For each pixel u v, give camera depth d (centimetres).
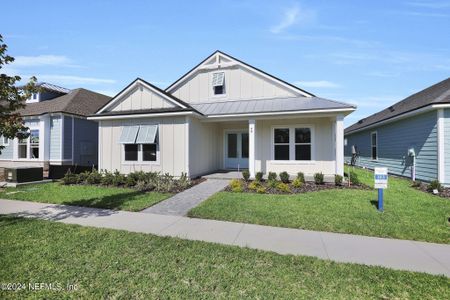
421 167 1170
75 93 1831
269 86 1423
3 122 583
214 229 541
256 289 306
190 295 293
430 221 576
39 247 430
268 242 466
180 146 1170
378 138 1717
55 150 1539
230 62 1480
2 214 660
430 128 1099
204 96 1526
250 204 725
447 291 304
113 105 1315
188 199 823
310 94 1344
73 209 715
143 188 977
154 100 1248
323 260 387
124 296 292
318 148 1263
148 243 451
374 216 611
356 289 308
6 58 582
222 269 356
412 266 373
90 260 382
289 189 930
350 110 1044
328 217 605
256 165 1351
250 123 1184
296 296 293
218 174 1318
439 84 1438
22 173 1141
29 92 648
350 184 1038
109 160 1282
